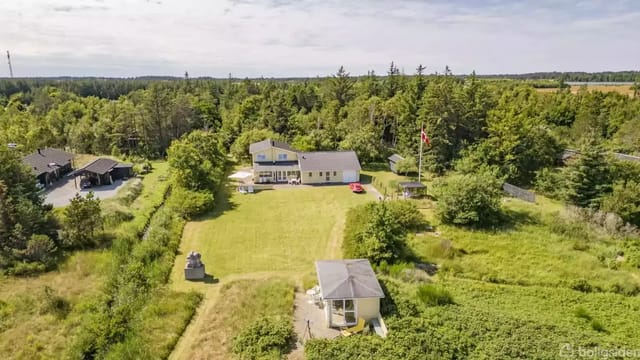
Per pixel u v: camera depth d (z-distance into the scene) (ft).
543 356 61.11
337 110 265.75
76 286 85.05
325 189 159.33
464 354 61.72
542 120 236.22
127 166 179.42
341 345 63.77
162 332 69.00
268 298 79.25
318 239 111.65
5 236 99.25
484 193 119.55
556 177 149.48
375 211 100.58
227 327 70.74
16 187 112.16
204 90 370.73
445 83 192.03
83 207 104.53
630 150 195.21
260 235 114.32
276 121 248.32
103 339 66.18
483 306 77.00
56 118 255.70
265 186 161.68
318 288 82.02
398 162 179.73
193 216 128.26
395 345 63.26
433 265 95.04
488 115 181.68
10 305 77.36
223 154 204.54
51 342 67.72
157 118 242.58
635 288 83.30
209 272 92.99
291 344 65.92
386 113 235.20
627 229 108.37
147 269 90.74
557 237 109.09
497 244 105.40
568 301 79.66
